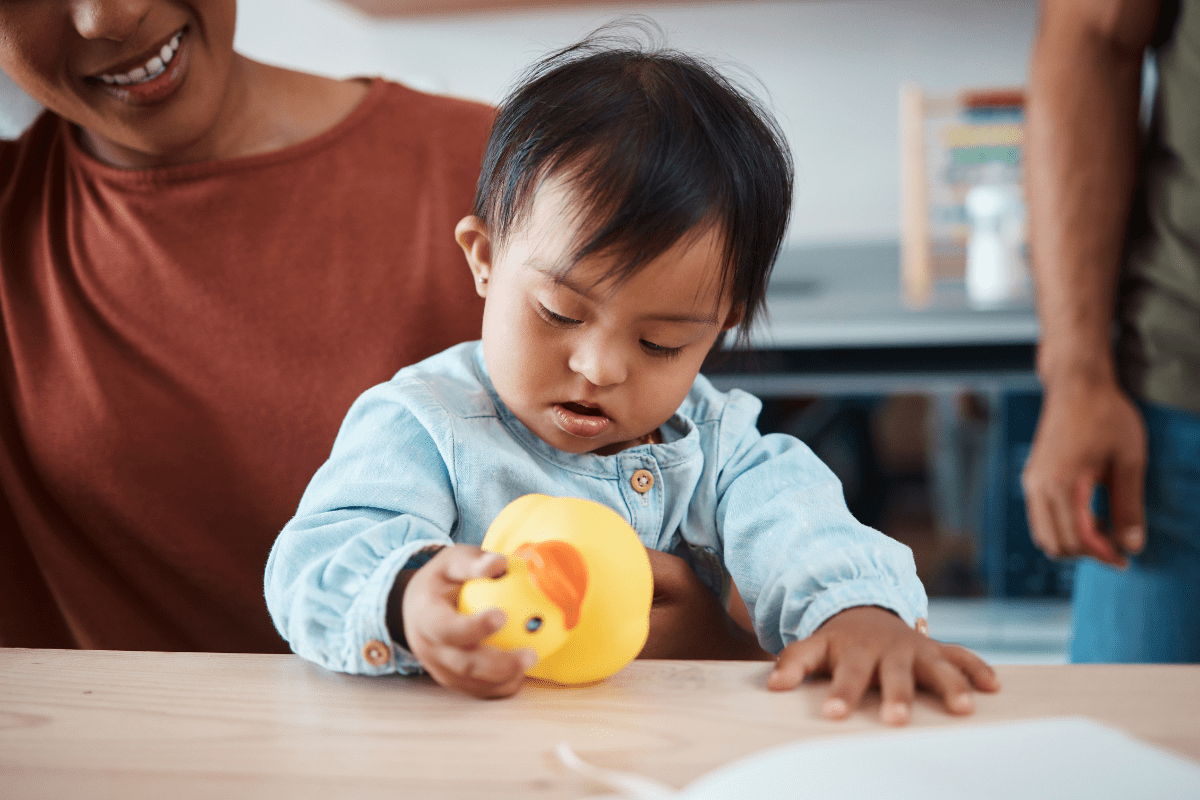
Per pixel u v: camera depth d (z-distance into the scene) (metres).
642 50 0.69
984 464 1.96
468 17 2.47
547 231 0.57
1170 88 0.95
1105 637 1.06
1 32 0.69
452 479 0.66
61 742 0.42
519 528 0.51
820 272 2.38
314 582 0.54
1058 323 1.01
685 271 0.57
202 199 0.87
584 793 0.38
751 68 2.45
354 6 2.39
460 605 0.47
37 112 0.94
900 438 1.99
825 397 1.99
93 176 0.87
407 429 0.67
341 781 0.39
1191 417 0.95
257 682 0.50
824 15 2.40
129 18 0.68
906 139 2.22
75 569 0.86
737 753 0.41
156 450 0.85
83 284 0.87
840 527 0.63
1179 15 0.94
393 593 0.50
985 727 0.39
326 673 0.51
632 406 0.60
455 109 0.98
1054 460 1.01
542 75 0.67
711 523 0.74
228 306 0.86
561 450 0.68
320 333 0.87
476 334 0.90
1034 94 1.04
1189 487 0.96
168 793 0.38
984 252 2.14
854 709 0.46
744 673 0.51
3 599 0.87
